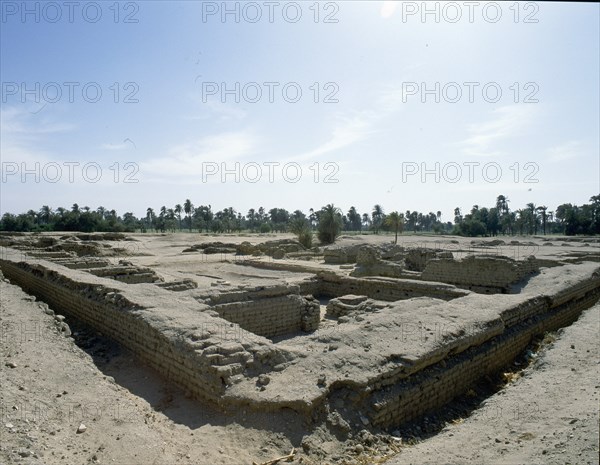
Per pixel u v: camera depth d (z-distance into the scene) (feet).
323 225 191.01
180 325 33.91
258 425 24.77
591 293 70.03
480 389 36.94
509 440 21.18
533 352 45.34
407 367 30.50
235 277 85.10
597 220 237.45
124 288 44.93
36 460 17.44
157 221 340.80
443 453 20.11
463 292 59.26
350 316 48.57
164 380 32.19
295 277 81.51
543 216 305.12
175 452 21.77
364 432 25.82
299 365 29.55
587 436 19.11
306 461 22.63
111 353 38.11
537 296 53.42
